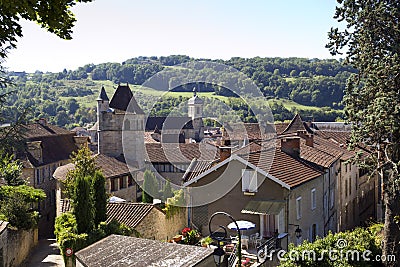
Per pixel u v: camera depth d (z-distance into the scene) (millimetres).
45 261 23094
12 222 22234
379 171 18781
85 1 6309
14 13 5738
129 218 22094
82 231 21188
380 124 16562
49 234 36406
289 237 21344
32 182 41781
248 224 20500
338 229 30438
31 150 43250
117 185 34312
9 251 20172
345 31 18750
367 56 18141
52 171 47062
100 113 46531
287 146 26500
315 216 25188
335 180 29891
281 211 21406
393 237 17844
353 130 18312
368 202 40656
